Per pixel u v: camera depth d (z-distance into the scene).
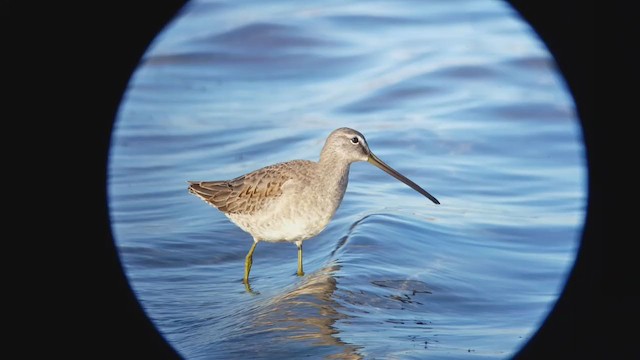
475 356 9.48
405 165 16.97
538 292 11.74
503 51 23.72
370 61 23.56
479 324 10.54
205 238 13.73
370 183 15.98
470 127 19.48
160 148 18.14
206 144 18.33
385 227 13.21
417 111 20.53
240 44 24.25
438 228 13.70
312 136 18.33
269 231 11.84
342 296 10.85
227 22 25.25
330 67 23.36
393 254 12.27
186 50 23.84
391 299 10.91
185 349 9.88
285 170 11.73
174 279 12.30
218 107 20.64
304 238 11.91
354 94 21.34
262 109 20.55
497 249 13.18
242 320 10.43
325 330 9.95
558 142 18.97
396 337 9.86
